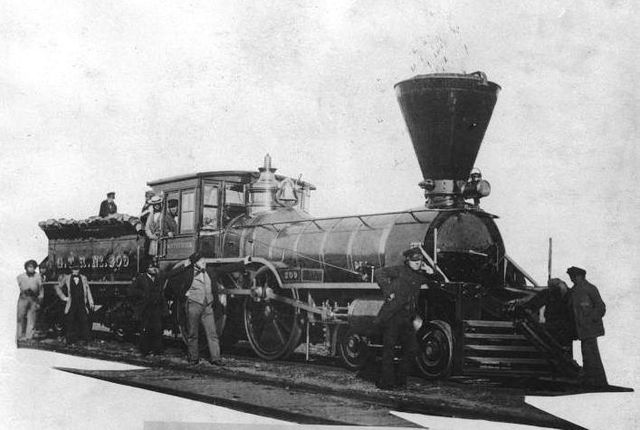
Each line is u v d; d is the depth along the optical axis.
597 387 9.46
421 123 10.80
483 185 10.80
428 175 11.01
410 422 7.43
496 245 11.07
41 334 16.47
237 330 13.24
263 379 9.79
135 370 11.08
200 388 9.20
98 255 15.98
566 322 9.97
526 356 9.95
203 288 11.35
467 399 8.27
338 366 11.30
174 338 14.95
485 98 10.71
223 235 13.41
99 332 16.98
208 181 13.64
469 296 9.88
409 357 9.02
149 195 14.55
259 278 12.41
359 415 7.57
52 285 16.84
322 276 11.45
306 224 12.34
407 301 8.95
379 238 10.82
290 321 11.94
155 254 14.12
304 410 7.72
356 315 10.20
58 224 17.14
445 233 10.52
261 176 13.52
